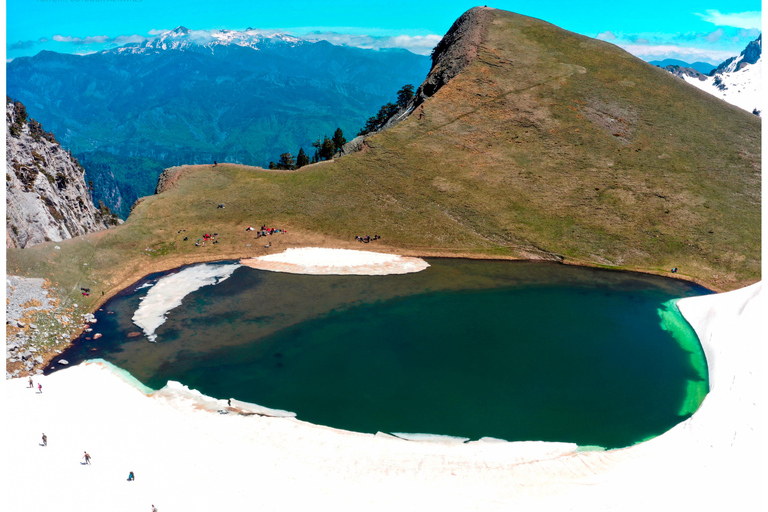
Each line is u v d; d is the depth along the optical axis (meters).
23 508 37.66
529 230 106.69
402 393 57.44
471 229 107.38
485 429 51.75
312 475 43.84
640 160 122.00
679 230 104.44
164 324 72.00
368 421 52.59
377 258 96.69
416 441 49.56
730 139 128.25
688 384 60.38
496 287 87.06
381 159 126.00
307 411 53.94
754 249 98.44
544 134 129.88
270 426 50.72
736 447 44.88
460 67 152.00
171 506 38.88
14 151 132.62
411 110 155.50
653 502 40.53
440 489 42.78
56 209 133.75
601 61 153.62
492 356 65.44
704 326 71.81
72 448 45.28
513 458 47.16
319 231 106.12
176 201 111.12
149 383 58.31
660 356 66.44
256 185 119.00
